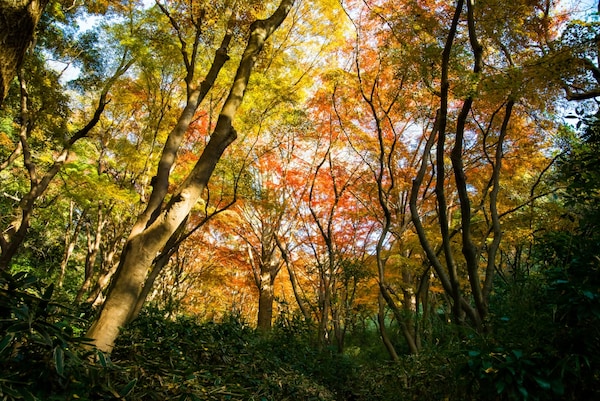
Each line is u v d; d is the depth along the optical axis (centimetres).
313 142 1449
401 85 990
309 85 1227
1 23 341
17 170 1387
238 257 1667
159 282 1728
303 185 1512
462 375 349
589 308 267
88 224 1516
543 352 298
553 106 834
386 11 961
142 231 425
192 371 364
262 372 592
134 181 1155
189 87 575
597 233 322
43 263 1903
